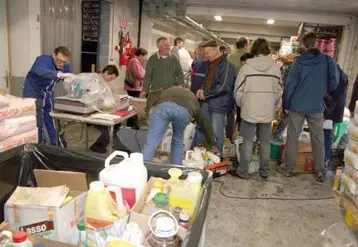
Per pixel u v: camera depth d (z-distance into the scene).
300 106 3.14
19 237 1.07
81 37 5.37
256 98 3.01
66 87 2.91
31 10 3.88
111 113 2.97
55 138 3.32
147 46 6.96
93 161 1.65
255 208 2.66
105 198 1.24
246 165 3.24
